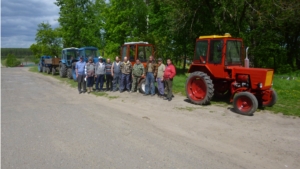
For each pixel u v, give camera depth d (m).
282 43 25.11
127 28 22.05
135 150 5.21
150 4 23.22
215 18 16.23
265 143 5.67
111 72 12.71
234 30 16.19
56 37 34.00
